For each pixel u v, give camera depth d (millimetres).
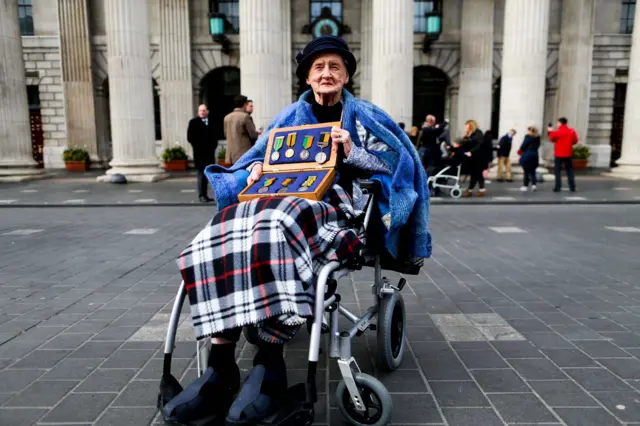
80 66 19016
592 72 19469
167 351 2008
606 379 2600
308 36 18812
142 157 14336
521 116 14148
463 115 19016
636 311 3719
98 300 4066
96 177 15719
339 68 2332
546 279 4660
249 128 9164
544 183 13828
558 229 7352
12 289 4395
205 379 1957
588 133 19844
